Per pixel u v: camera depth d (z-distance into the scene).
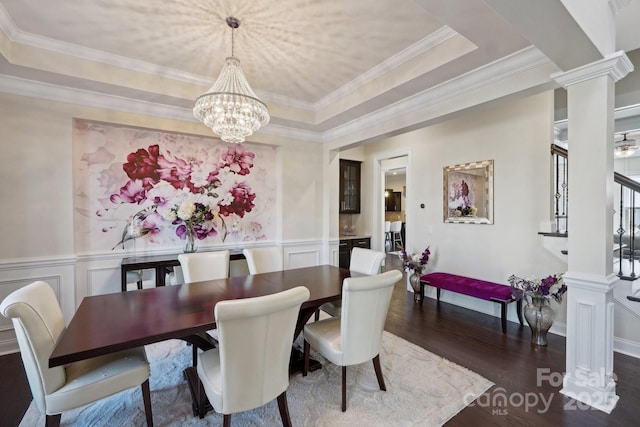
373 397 2.07
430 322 3.45
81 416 1.90
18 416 1.90
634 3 2.33
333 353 1.98
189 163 3.83
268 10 2.11
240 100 2.21
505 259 3.52
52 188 2.91
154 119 3.43
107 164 3.34
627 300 2.58
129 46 2.61
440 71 2.53
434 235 4.34
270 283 2.52
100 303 1.99
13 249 2.75
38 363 1.45
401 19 2.20
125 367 1.68
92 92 3.02
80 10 2.12
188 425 1.82
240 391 1.51
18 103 2.76
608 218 1.93
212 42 2.53
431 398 2.06
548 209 3.18
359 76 3.14
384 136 3.72
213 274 2.88
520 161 3.39
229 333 1.41
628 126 4.33
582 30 1.58
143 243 3.54
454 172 4.06
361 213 6.13
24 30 2.36
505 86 2.39
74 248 3.04
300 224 4.57
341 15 2.16
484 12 1.78
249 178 4.29
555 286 3.06
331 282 2.56
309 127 4.28
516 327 3.30
